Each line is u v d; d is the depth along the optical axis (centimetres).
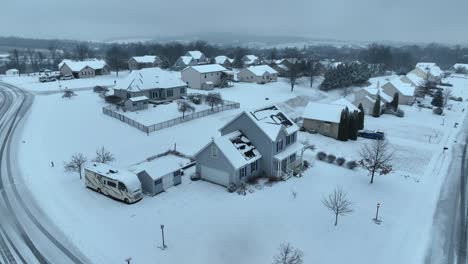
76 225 2550
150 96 6259
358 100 6762
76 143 4184
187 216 2708
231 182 3188
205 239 2414
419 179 3591
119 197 2917
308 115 5250
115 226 2548
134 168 3197
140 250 2281
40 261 2150
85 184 3181
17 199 2916
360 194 3186
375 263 2223
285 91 8250
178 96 6688
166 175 3131
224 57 13288
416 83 9025
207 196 3058
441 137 5250
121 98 6131
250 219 2683
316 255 2277
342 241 2445
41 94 6831
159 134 4544
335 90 9100
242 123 3541
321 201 3017
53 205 2831
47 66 15262
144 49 17238
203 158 3347
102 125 4775
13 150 3975
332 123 5031
